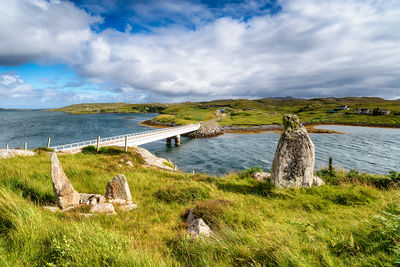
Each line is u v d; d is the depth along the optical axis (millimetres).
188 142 59625
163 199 8070
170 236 4566
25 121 109750
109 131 74312
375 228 3387
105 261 2678
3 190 5176
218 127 86062
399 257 2338
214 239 3725
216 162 33875
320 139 57031
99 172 12453
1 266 2471
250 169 12484
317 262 2588
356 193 7121
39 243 3092
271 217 5523
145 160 20625
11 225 3500
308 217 5328
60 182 5992
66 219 4863
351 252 2846
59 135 61094
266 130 86875
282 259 2646
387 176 9578
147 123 112250
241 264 2867
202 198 7777
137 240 4133
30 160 14000
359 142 51625
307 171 8469
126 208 6523
